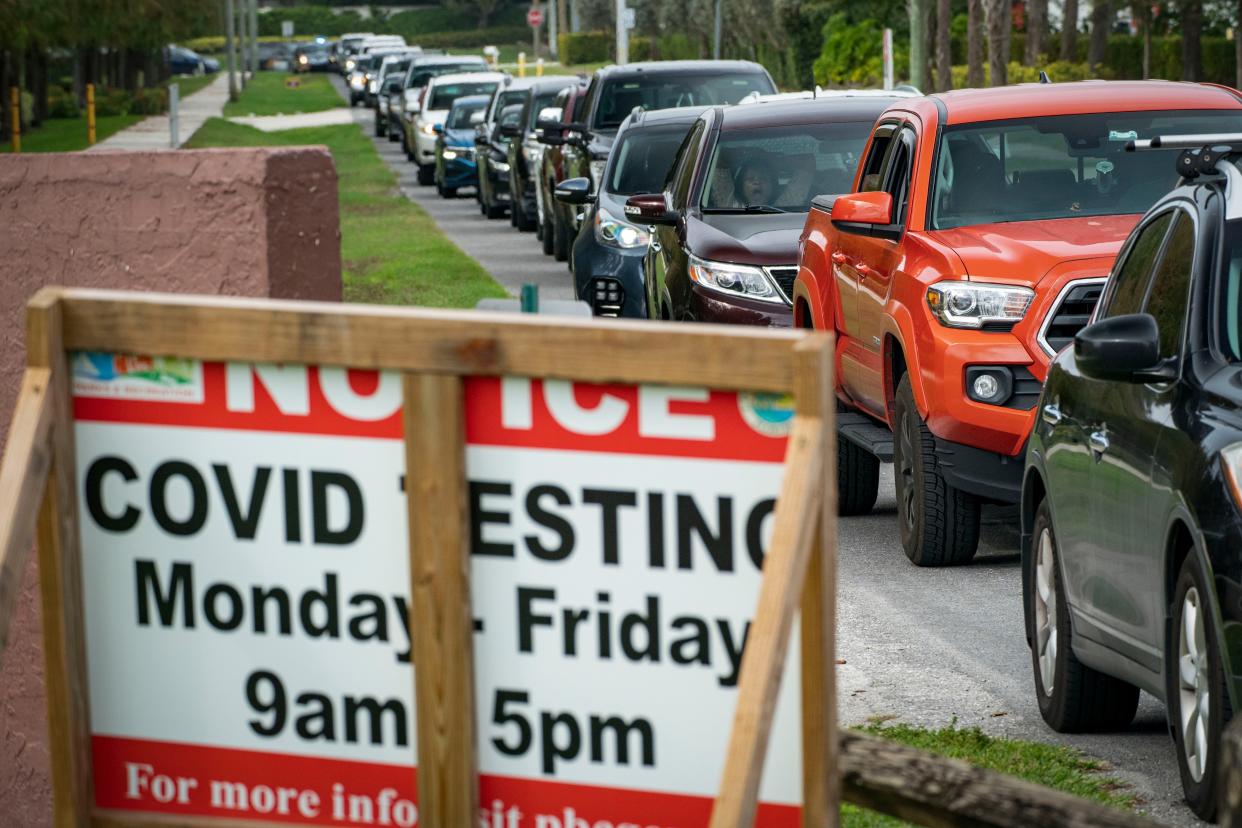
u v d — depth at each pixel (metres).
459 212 104.38
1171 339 17.31
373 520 9.42
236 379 9.52
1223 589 14.72
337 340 9.24
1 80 164.62
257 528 9.59
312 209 12.35
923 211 27.88
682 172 40.94
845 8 193.38
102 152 12.45
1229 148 18.45
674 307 38.00
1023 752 17.53
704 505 8.87
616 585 9.05
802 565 8.35
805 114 40.31
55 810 9.79
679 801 9.06
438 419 9.13
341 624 9.52
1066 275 25.00
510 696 9.26
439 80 126.94
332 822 9.62
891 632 22.91
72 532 9.71
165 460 9.67
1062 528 18.73
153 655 9.79
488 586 9.23
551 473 9.07
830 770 8.65
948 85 169.62
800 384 8.52
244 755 9.73
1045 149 28.36
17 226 12.90
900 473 27.42
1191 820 15.87
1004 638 22.50
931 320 25.67
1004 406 25.05
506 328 8.95
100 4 139.62
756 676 8.16
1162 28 165.75
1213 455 15.24
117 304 9.55
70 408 9.71
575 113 76.25
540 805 9.27
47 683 9.71
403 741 9.49
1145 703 20.06
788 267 36.06
